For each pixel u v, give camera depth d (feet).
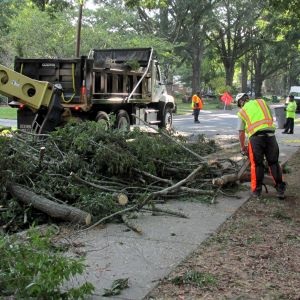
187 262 17.22
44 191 23.06
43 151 24.13
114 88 53.83
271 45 215.10
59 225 21.67
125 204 23.29
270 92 396.78
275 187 27.30
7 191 22.89
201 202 26.09
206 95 244.01
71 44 112.57
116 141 26.96
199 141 44.24
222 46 217.36
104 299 14.16
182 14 164.25
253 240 19.81
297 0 58.23
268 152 27.02
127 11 138.00
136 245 18.93
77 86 48.91
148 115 63.67
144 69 61.72
